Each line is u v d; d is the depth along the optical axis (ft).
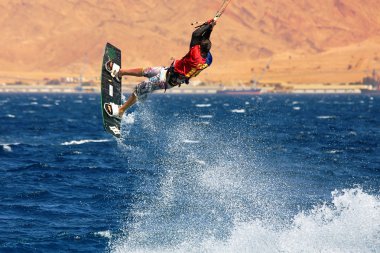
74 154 479.00
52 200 300.20
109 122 189.88
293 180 357.00
